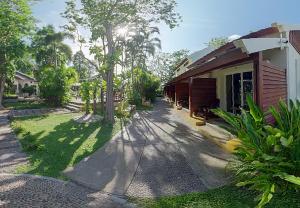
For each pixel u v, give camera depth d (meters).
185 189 5.74
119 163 7.74
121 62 17.28
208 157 7.99
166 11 16.39
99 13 14.79
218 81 16.08
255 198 4.73
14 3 17.44
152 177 6.53
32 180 6.47
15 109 24.81
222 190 5.54
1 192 5.76
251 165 5.39
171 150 8.99
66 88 27.48
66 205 5.16
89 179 6.51
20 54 22.34
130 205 5.14
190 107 16.12
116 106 22.48
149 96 31.48
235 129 6.27
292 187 5.08
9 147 9.90
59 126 14.52
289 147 5.10
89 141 10.72
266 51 9.71
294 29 8.55
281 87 9.21
